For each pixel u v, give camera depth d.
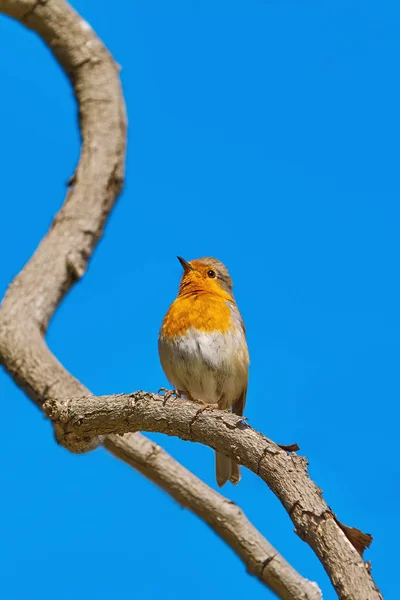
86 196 12.12
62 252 11.77
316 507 8.71
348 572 8.31
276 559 11.03
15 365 11.09
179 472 11.41
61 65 12.87
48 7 12.62
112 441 11.30
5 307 11.38
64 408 10.04
